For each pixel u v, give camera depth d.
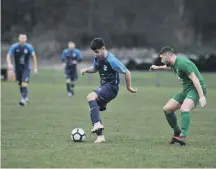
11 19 164.62
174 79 82.94
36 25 166.38
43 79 89.88
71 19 166.50
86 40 163.00
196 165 19.06
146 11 168.50
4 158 20.23
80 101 51.81
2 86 74.69
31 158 20.23
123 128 30.78
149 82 83.75
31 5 166.38
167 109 24.25
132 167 18.62
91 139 25.88
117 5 168.50
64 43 161.00
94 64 24.97
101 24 167.00
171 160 19.95
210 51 162.25
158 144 24.16
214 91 69.69
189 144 24.23
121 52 148.75
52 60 147.50
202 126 31.91
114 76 24.67
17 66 45.44
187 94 23.89
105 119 35.94
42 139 25.73
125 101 52.59
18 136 26.81
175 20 167.12
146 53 148.12
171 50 23.83
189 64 23.44
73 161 19.64
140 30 166.38
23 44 44.72
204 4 169.38
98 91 24.61
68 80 57.81
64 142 24.69
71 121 34.44
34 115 38.25
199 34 171.12
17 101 51.25
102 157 20.50
